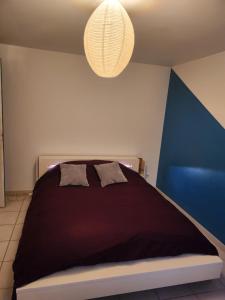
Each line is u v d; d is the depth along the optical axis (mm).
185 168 3305
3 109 3174
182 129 3396
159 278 1766
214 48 2514
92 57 1609
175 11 1668
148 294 1892
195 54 2812
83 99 3457
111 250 1738
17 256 1675
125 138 3809
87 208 2252
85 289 1614
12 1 1665
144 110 3785
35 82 3209
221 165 2586
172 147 3666
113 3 1397
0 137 2891
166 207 2416
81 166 3084
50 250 1657
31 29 2283
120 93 3598
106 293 1675
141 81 3648
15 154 3371
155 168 4125
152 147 3996
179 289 1964
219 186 2605
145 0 1524
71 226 1911
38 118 3344
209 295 1918
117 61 1596
